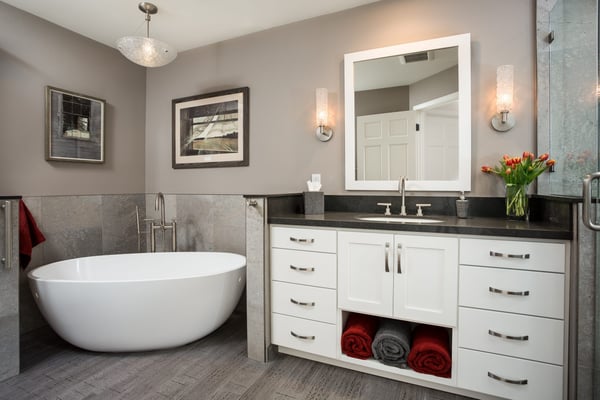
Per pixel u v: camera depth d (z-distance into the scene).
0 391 1.59
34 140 2.30
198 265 2.55
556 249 1.32
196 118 2.87
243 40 2.67
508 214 1.79
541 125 1.82
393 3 2.17
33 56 2.30
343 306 1.71
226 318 2.13
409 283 1.57
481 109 1.97
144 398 1.54
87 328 1.83
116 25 2.48
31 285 1.90
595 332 1.25
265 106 2.59
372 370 1.74
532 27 1.86
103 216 2.75
